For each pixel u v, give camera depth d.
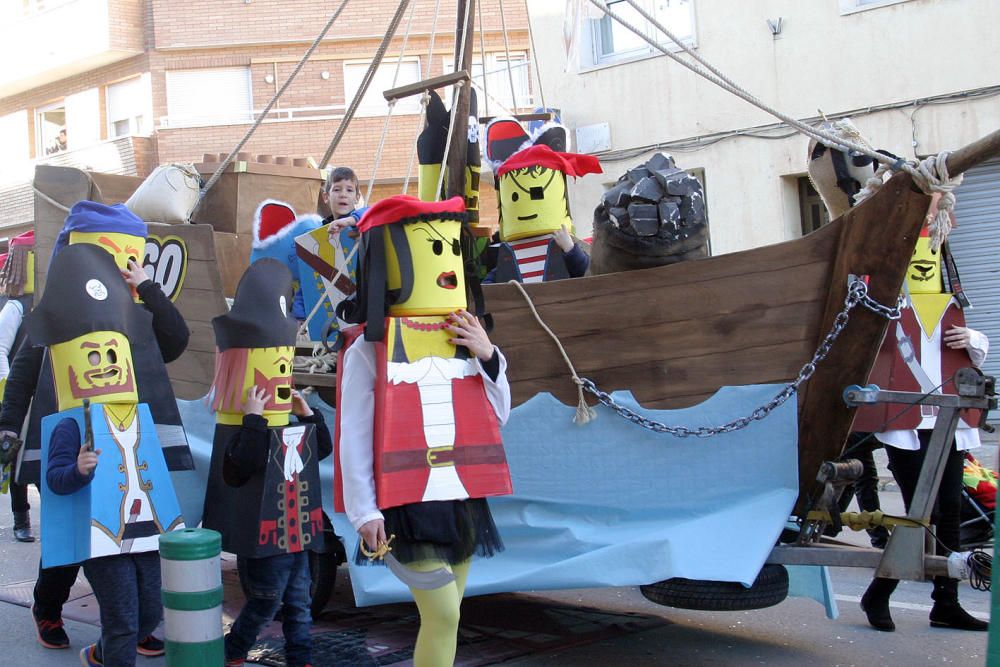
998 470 3.04
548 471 5.25
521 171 6.36
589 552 5.03
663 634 5.66
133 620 4.36
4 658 5.39
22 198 24.20
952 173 4.53
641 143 14.20
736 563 4.73
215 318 4.89
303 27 21.86
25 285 7.98
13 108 25.08
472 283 4.19
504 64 20.70
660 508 5.11
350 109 7.55
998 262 12.21
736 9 13.27
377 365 3.80
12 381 5.16
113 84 23.39
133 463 4.40
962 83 11.90
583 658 5.24
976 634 5.55
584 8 7.66
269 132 21.00
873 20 12.38
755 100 4.99
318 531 4.88
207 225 6.26
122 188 6.90
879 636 5.55
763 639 5.54
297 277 6.39
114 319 4.48
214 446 4.95
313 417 5.07
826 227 4.88
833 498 4.91
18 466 5.05
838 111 12.71
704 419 5.04
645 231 5.11
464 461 3.79
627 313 5.17
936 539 4.79
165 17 22.17
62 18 23.00
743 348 5.01
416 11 21.16
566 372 5.25
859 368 4.82
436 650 3.68
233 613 6.22
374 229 3.88
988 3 11.66
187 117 21.48
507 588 5.10
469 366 3.92
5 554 8.11
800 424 4.94
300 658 4.86
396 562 3.68
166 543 3.96
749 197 13.42
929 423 5.52
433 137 6.32
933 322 5.62
